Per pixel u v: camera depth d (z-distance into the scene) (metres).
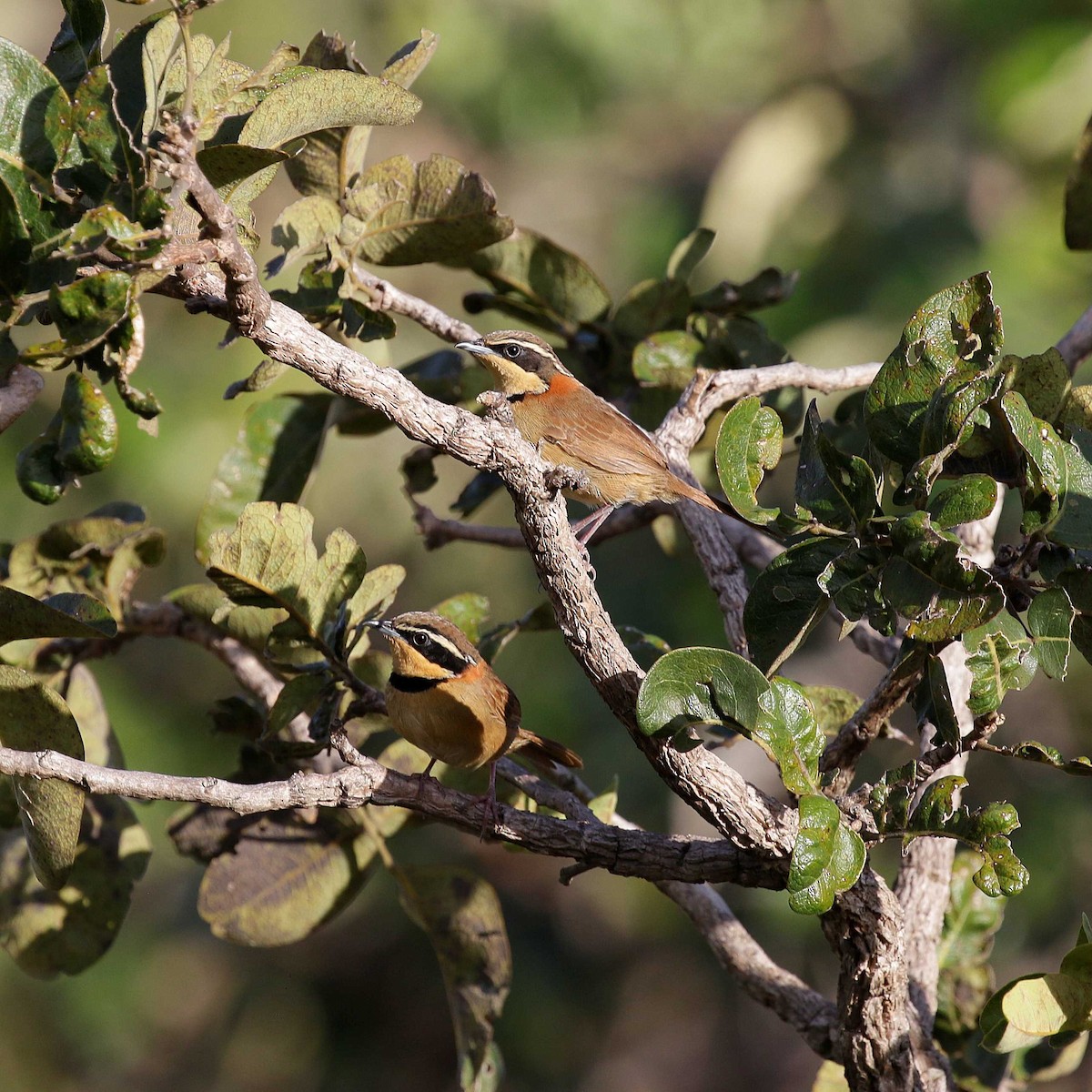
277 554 7.80
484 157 24.08
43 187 6.55
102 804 9.82
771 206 20.56
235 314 6.30
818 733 6.32
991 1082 8.62
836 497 6.77
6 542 10.37
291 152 7.61
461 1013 9.31
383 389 6.51
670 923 23.52
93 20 7.14
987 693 6.36
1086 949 6.66
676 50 22.83
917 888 8.34
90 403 6.18
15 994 21.38
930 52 21.42
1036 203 19.02
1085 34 18.11
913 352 6.88
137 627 9.99
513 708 9.29
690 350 11.34
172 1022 23.19
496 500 21.34
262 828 9.51
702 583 19.41
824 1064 8.28
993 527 9.14
